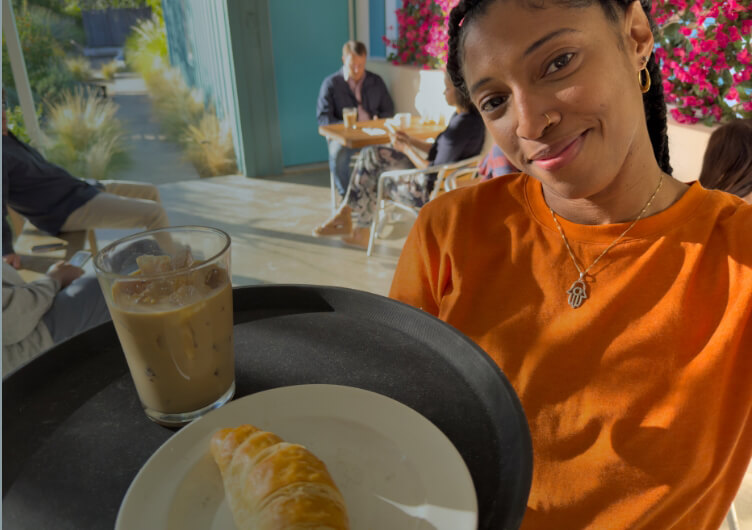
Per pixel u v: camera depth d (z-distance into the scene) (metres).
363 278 2.82
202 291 0.51
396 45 4.43
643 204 0.71
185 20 4.36
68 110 4.22
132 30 4.21
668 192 0.72
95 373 0.63
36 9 3.91
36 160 2.45
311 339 0.67
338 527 0.36
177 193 4.29
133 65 4.30
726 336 0.63
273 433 0.48
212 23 4.43
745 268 0.64
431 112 3.95
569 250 0.73
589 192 0.65
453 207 0.85
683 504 0.64
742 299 0.63
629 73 0.63
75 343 0.66
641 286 0.68
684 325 0.66
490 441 0.50
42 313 1.55
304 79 4.78
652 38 0.65
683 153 2.27
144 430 0.54
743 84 2.05
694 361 0.64
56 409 0.57
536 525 0.68
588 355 0.69
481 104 0.67
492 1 0.59
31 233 2.56
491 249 0.81
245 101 4.49
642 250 0.69
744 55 2.02
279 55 4.61
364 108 4.31
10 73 3.90
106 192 2.75
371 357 0.63
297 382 0.60
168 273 0.50
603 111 0.60
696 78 2.23
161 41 4.32
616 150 0.63
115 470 0.49
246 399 0.51
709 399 0.63
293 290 0.76
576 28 0.57
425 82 3.97
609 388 0.67
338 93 4.23
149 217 2.66
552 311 0.73
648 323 0.67
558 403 0.70
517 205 0.81
